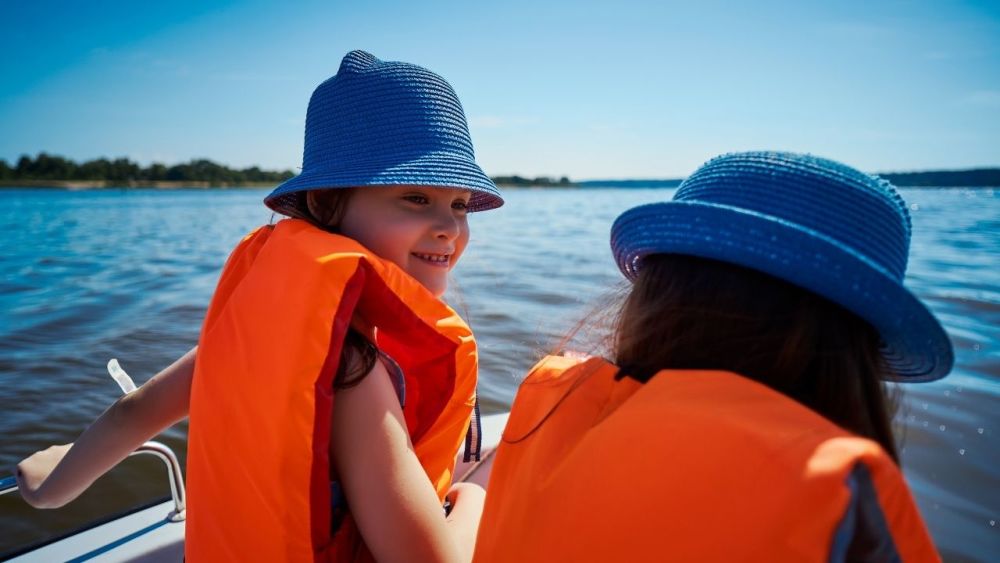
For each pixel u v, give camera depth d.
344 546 1.14
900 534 0.60
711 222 0.79
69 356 5.32
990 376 4.23
